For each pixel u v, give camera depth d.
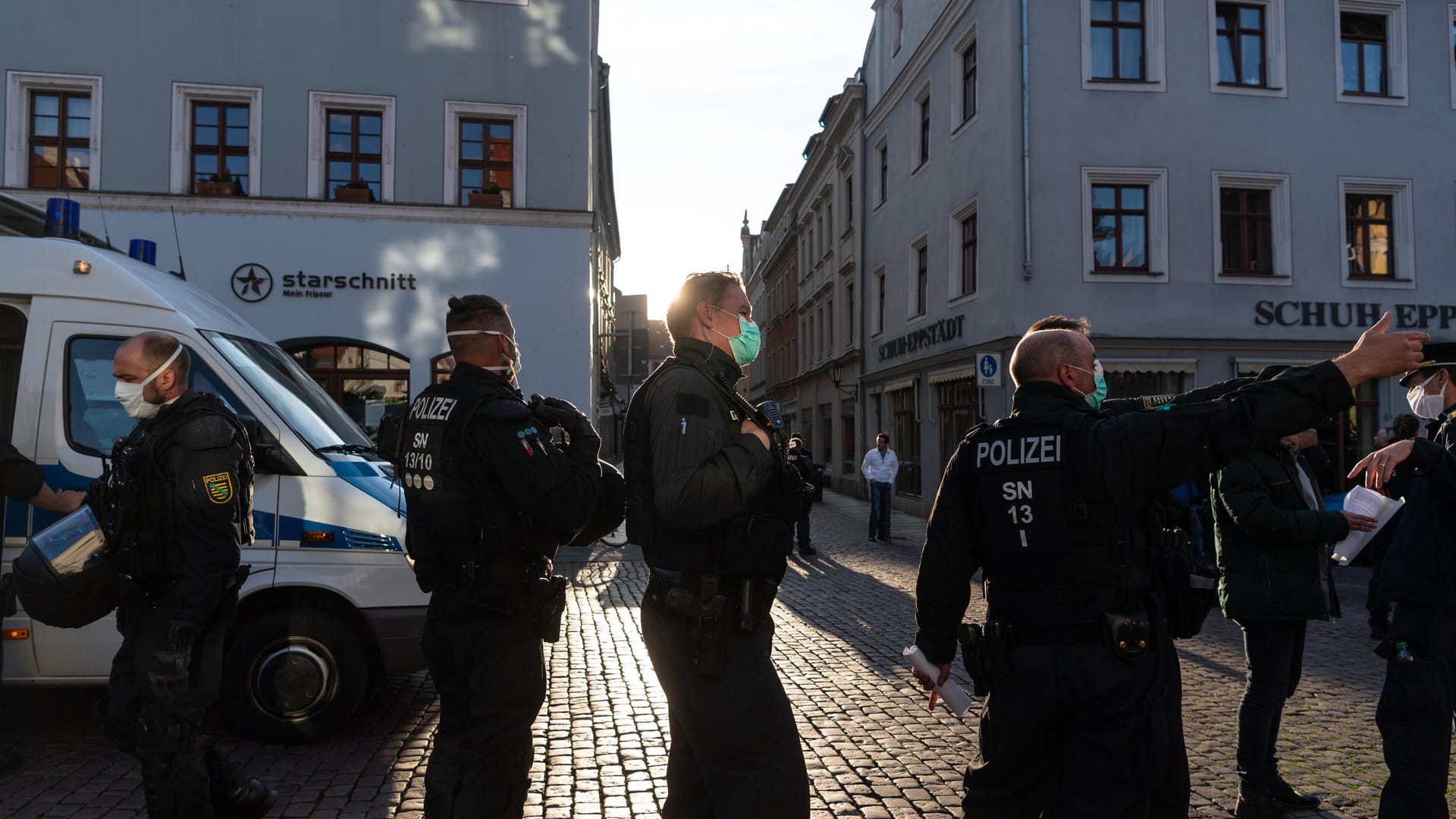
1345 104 16.41
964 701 2.67
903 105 21.66
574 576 10.98
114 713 3.24
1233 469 3.68
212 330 5.09
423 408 2.99
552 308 15.00
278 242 14.41
